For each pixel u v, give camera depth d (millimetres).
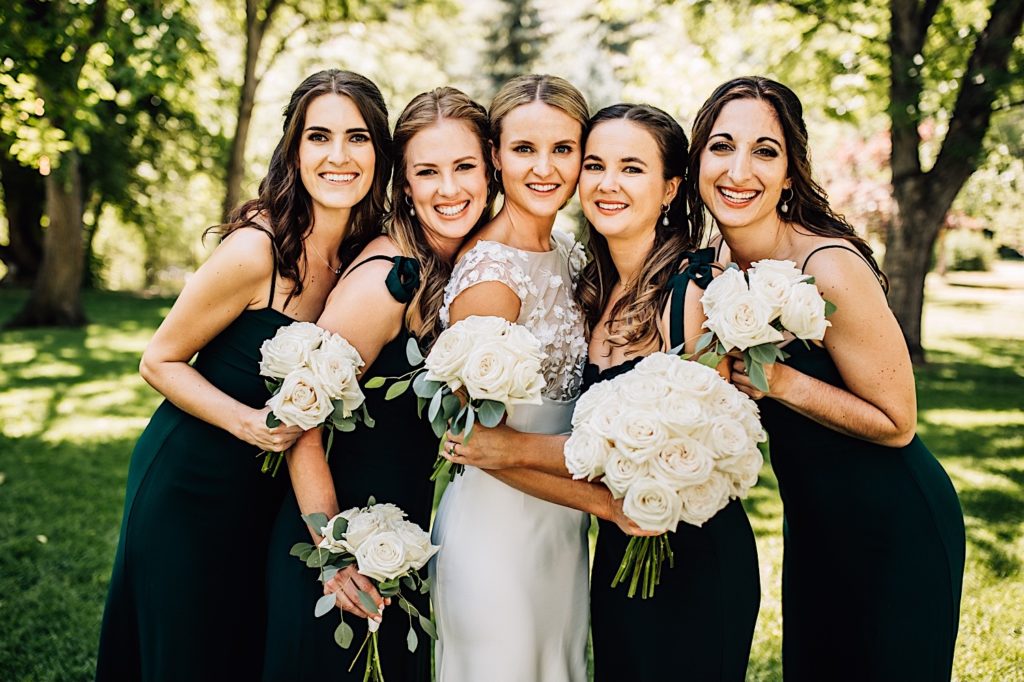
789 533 2496
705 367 1969
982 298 25234
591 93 20109
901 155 10492
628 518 2053
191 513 2457
